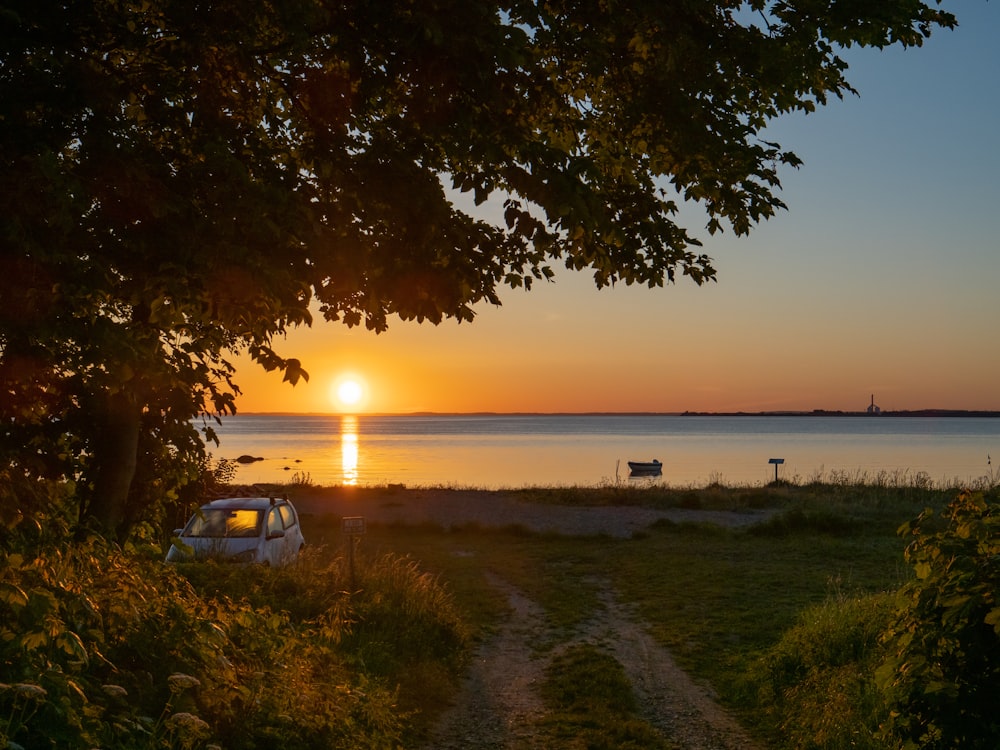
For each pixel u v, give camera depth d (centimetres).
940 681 482
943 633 491
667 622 1351
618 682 993
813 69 646
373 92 582
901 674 517
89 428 727
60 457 663
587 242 643
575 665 1091
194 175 523
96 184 477
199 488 1350
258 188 503
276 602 1118
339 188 597
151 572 667
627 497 3359
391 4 546
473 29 526
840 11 626
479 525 2495
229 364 737
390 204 572
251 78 580
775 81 638
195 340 628
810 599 1491
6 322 446
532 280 689
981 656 468
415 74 554
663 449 11300
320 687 664
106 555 627
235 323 601
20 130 466
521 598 1572
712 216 718
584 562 1975
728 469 6919
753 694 952
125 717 425
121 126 491
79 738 375
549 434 19588
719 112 662
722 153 634
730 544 2188
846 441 14525
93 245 496
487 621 1374
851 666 873
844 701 771
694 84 635
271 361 554
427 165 618
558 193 544
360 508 3141
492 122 561
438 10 528
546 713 899
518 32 541
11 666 401
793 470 6700
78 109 474
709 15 636
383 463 8075
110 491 766
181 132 565
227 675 541
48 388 618
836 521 2336
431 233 584
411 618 1157
